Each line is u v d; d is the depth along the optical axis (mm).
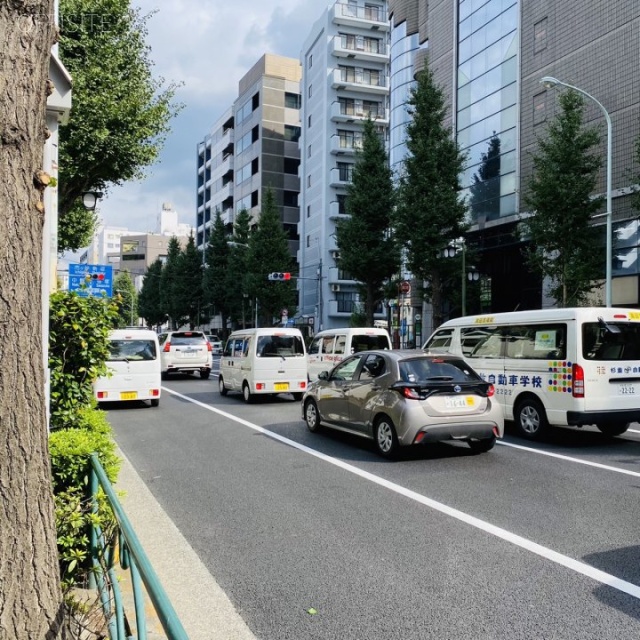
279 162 63375
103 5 13312
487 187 28969
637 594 3711
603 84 22547
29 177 2049
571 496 6000
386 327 40719
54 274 6543
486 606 3564
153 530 4965
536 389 9328
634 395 9055
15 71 2016
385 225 29422
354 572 4105
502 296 28422
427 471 7184
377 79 54781
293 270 44719
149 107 14320
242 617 3449
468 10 30797
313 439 9523
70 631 2205
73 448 3820
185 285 63750
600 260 18594
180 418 12266
